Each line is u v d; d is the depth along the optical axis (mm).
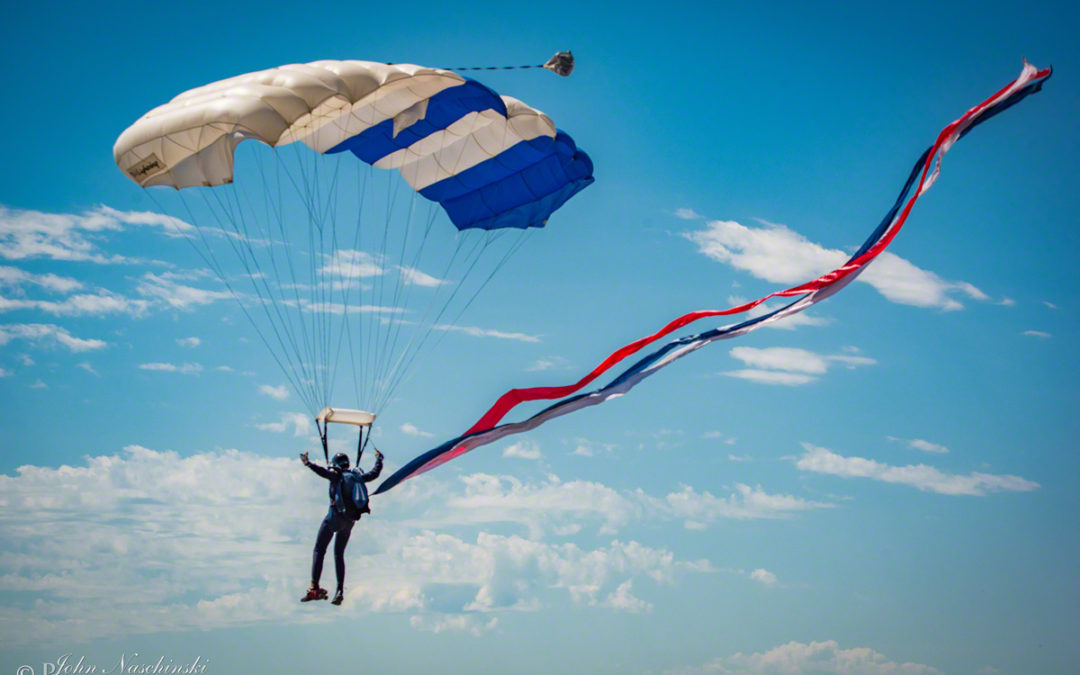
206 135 16562
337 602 16641
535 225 22125
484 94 18234
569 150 20703
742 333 17812
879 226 18828
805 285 18219
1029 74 19047
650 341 17453
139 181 17547
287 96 16500
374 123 19234
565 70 18453
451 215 21984
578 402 17266
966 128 18969
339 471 17078
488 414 17281
